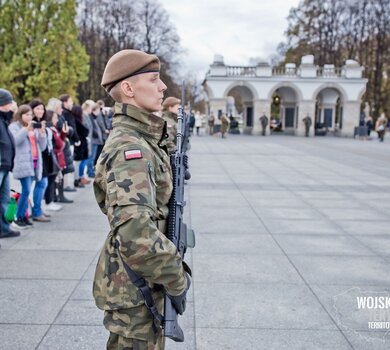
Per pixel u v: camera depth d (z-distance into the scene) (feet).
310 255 18.17
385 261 17.60
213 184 35.73
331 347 11.21
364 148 77.87
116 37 163.12
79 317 12.46
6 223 19.62
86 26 159.84
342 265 17.06
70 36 111.34
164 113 26.71
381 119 100.27
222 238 20.36
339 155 63.52
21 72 106.63
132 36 164.14
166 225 6.81
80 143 31.30
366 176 41.47
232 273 16.01
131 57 6.51
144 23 166.91
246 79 117.70
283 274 16.01
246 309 13.17
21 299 13.51
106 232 20.88
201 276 15.66
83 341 11.25
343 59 170.50
